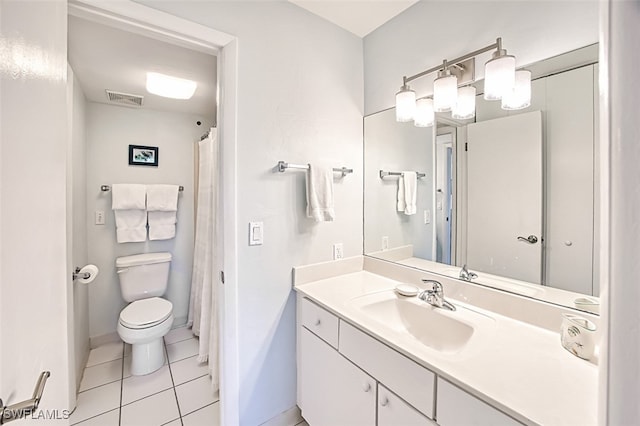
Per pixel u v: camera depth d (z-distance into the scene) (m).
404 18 1.57
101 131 2.32
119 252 2.40
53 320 0.70
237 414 1.36
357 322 1.08
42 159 0.64
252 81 1.36
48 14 0.67
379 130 1.74
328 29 1.65
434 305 1.27
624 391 0.39
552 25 1.05
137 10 1.06
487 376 0.76
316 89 1.60
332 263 1.69
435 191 1.48
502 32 1.19
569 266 1.05
